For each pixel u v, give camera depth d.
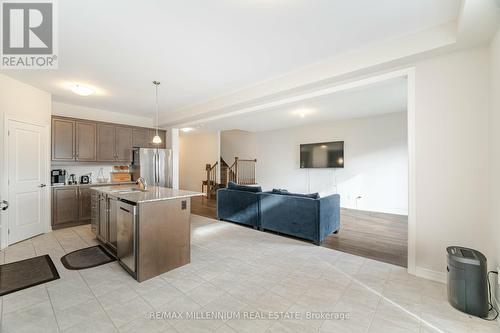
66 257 2.95
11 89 3.40
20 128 3.54
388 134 5.71
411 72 2.50
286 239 3.73
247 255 3.07
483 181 2.14
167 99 4.54
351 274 2.54
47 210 4.01
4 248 3.24
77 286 2.26
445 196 2.32
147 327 1.70
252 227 4.44
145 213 2.43
